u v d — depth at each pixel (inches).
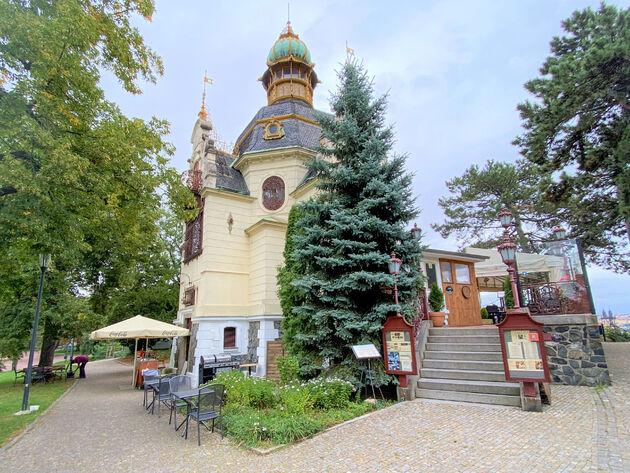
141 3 377.7
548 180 520.1
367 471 174.6
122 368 938.1
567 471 160.9
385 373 325.4
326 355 344.8
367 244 347.9
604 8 453.7
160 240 953.5
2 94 281.9
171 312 1101.7
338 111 406.9
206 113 821.2
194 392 279.3
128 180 377.4
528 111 571.2
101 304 796.6
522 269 450.6
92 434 274.4
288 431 225.5
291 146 688.4
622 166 427.8
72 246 366.0
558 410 251.4
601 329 705.0
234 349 609.6
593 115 442.9
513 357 266.1
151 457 215.5
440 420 246.1
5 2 272.4
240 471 184.4
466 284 588.7
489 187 951.6
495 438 206.4
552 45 535.2
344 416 266.4
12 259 396.8
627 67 388.8
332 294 359.6
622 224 583.8
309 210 396.5
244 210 692.1
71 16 295.4
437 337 381.7
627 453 175.0
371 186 357.1
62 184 307.9
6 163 261.3
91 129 362.9
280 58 924.6
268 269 612.1
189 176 696.4
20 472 198.8
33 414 352.8
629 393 282.2
